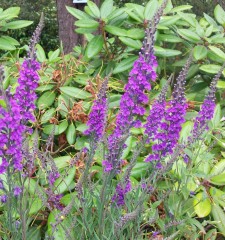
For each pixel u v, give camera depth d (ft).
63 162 4.16
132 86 3.33
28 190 3.65
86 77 5.21
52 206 3.92
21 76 3.21
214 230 4.03
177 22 6.01
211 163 4.40
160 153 3.63
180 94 3.56
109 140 3.49
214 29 5.65
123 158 4.18
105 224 3.70
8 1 15.71
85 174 3.57
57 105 4.98
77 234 3.70
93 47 5.33
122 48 5.84
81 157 4.20
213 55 5.41
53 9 16.15
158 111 3.56
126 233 3.80
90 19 5.36
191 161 3.84
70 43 9.91
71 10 5.57
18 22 5.74
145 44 3.34
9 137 3.05
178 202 3.84
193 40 5.38
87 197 3.68
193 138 3.80
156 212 3.61
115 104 4.84
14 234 3.43
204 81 5.90
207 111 3.79
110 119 4.61
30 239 3.79
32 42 3.27
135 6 5.54
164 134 3.59
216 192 4.19
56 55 5.47
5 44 5.47
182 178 3.76
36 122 4.63
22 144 3.35
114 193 3.62
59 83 4.99
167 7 5.81
